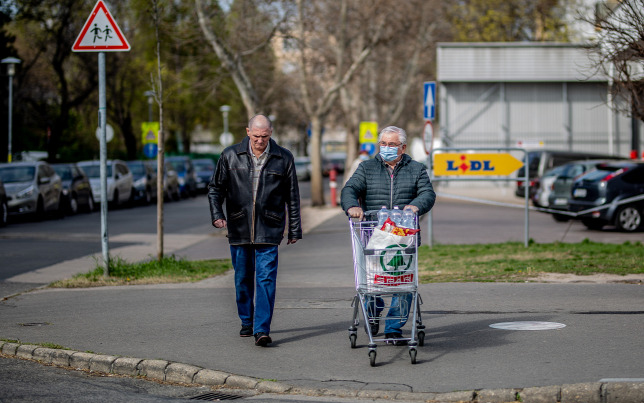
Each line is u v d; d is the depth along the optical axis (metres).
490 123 85.25
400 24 66.38
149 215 62.06
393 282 14.66
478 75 83.81
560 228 44.97
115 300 22.36
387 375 13.93
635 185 42.44
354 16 63.59
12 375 14.75
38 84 89.69
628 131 84.38
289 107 79.12
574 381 12.93
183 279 26.47
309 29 60.66
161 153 29.06
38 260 32.72
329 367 14.62
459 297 21.45
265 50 60.38
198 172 101.75
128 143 97.50
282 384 13.57
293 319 19.22
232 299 22.41
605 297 20.86
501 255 30.09
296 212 16.83
